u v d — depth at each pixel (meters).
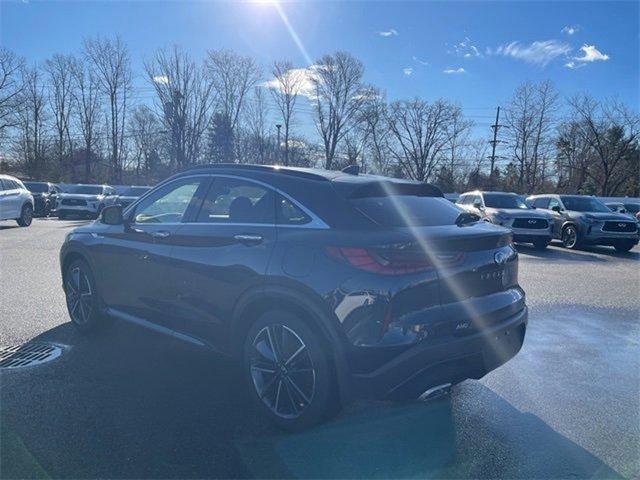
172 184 4.64
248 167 4.15
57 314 6.24
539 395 4.27
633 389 4.43
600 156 49.66
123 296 4.88
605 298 8.06
